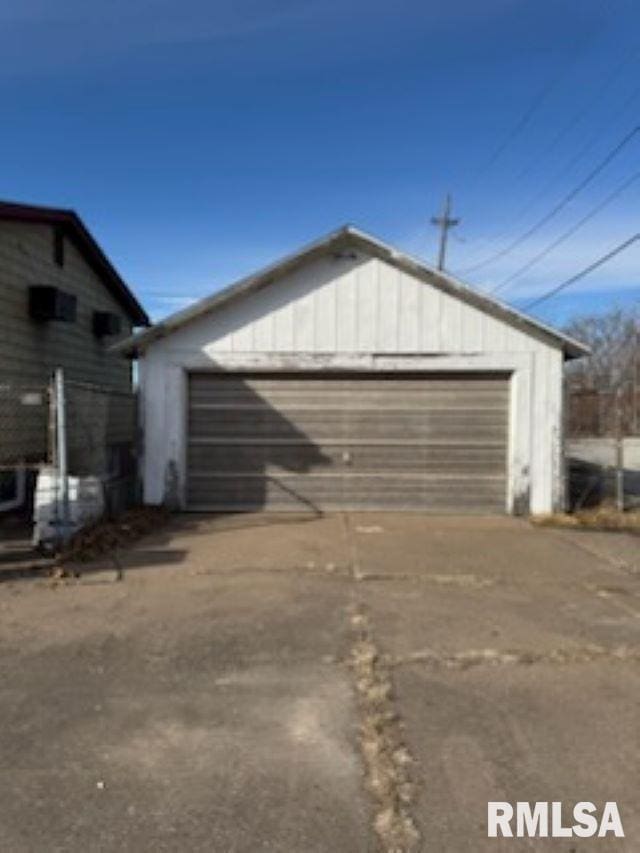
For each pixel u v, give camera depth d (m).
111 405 13.17
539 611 7.27
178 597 7.60
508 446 13.57
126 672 5.58
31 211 13.05
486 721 4.79
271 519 12.66
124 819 3.71
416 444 13.61
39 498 9.77
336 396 13.60
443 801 3.88
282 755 4.34
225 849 3.48
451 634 6.48
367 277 13.45
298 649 6.07
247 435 13.60
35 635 6.41
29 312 13.70
